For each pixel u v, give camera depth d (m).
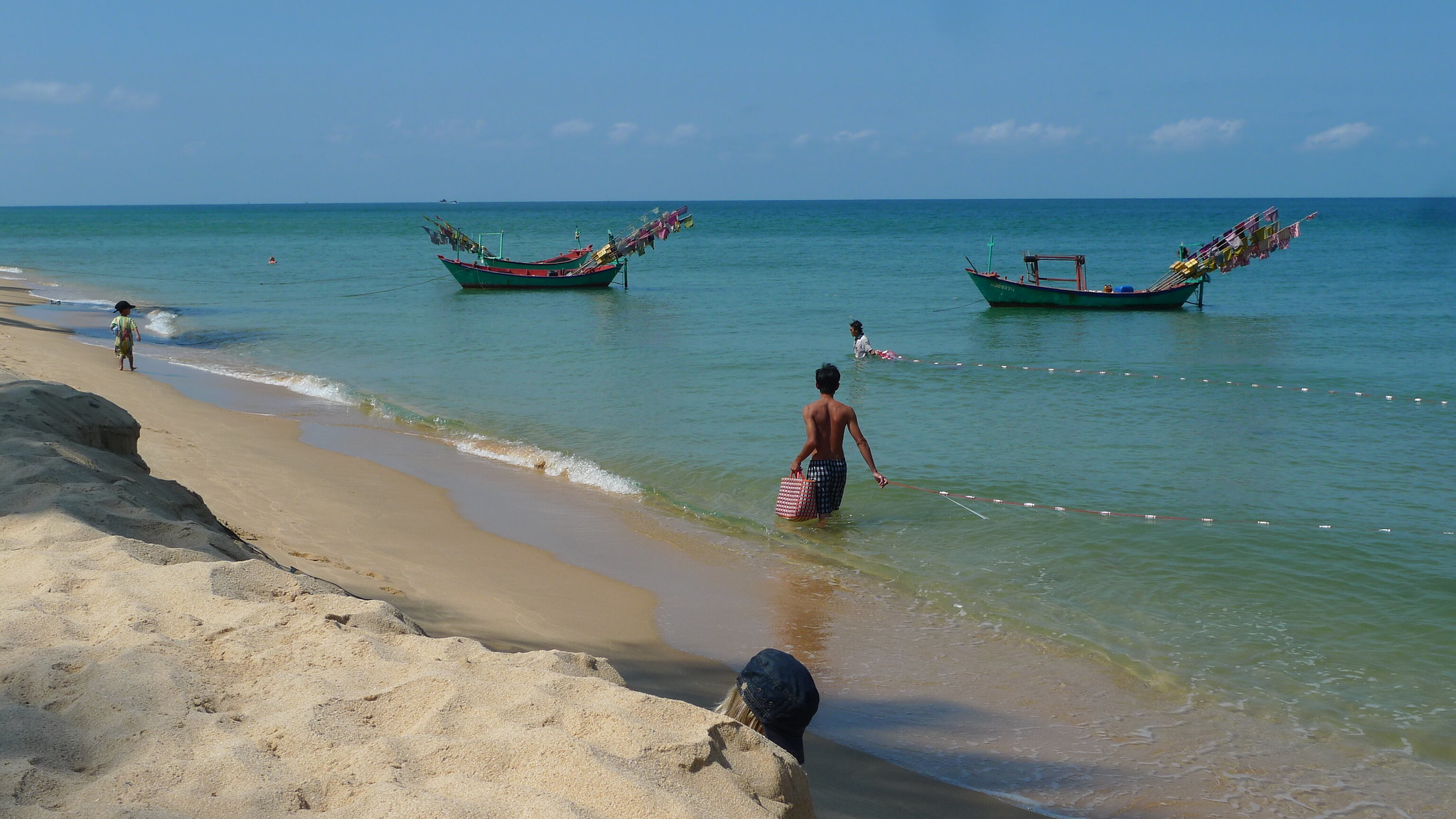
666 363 21.67
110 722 3.16
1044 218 153.50
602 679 3.56
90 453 6.84
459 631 6.83
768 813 2.73
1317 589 8.31
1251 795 5.14
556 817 2.52
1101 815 4.92
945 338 25.92
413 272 50.84
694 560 9.16
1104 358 22.12
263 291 41.25
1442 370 19.84
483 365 21.48
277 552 8.05
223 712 3.30
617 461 13.06
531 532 9.91
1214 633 7.46
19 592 4.39
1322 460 12.77
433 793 2.70
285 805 2.67
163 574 4.50
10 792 2.65
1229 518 10.30
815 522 10.36
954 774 5.29
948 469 12.37
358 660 3.68
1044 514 10.51
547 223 141.50
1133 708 6.19
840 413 10.48
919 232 103.94
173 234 104.12
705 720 3.10
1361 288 38.69
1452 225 111.62
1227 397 17.36
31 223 150.25
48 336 24.22
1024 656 7.00
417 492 11.27
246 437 13.83
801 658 6.92
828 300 36.69
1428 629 7.47
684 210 40.62
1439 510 10.55
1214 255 31.23
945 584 8.52
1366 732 5.90
